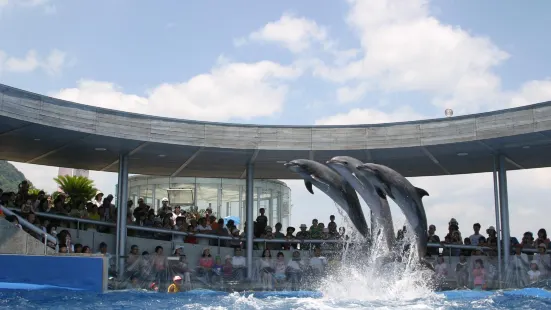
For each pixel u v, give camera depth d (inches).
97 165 613.9
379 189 410.0
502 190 534.0
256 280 497.4
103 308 327.3
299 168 430.6
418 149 524.4
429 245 508.4
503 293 442.9
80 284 398.6
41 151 542.3
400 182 403.9
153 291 454.9
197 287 481.7
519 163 584.1
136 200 844.6
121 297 382.0
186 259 485.4
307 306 354.3
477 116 489.4
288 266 497.4
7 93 419.2
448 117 502.3
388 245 432.1
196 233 535.8
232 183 833.5
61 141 498.9
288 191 898.1
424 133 508.4
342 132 525.3
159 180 829.2
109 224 520.4
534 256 473.7
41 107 440.1
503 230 530.0
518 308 346.9
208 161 581.6
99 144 508.7
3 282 387.2
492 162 580.4
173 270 477.1
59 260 396.2
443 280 485.7
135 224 538.6
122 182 539.8
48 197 550.3
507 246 525.0
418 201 407.5
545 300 388.2
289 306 353.1
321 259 495.5
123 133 483.5
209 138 515.2
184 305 351.3
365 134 522.6
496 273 480.4
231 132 520.7
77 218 489.1
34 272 391.2
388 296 422.3
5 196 458.3
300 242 543.2
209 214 607.8
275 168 615.8
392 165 599.5
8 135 478.9
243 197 834.8
